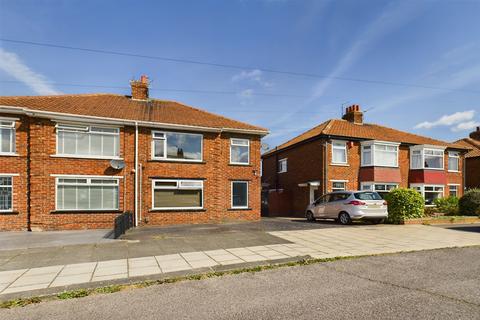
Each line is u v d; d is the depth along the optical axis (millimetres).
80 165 14195
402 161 23094
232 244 9367
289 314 4316
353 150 21750
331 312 4355
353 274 6309
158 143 15922
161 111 17594
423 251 8508
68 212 13773
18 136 13398
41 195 13445
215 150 16969
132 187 15078
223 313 4398
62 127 14039
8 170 13164
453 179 24859
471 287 5406
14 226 13094
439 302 4695
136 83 18875
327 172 20719
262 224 15211
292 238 10430
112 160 14523
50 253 8219
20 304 4902
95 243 9508
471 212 17766
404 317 4156
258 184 17906
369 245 9289
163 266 6938
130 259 7570
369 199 14609
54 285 5684
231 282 5895
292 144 24016
